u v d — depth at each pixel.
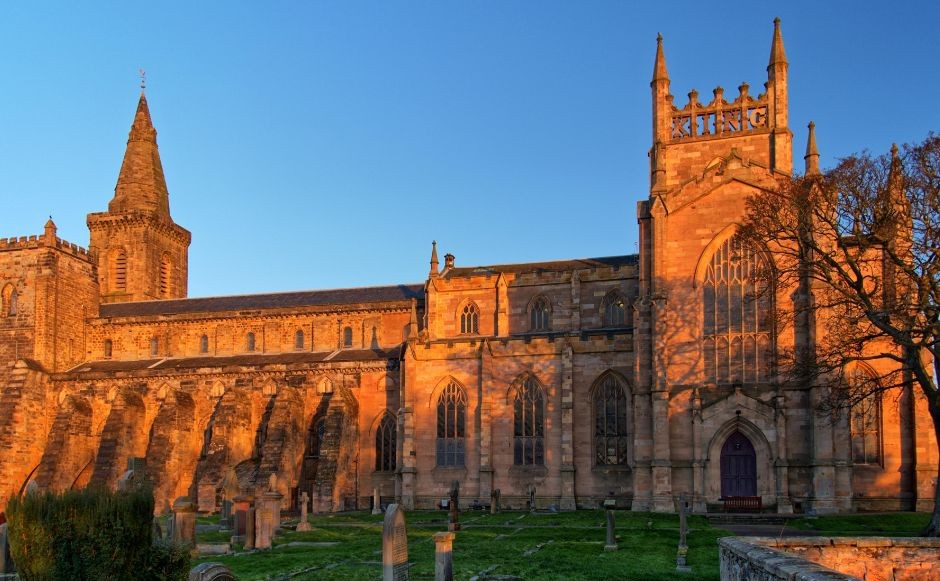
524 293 95.81
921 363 54.78
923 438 72.25
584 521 68.19
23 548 28.31
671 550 49.44
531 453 85.06
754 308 76.06
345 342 107.50
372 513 84.25
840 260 71.62
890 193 55.53
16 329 111.38
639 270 83.25
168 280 135.88
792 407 72.75
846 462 70.25
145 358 114.62
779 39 81.06
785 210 63.44
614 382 83.69
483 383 86.75
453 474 87.12
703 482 73.44
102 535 28.12
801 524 63.22
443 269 106.44
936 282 53.38
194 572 28.25
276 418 94.88
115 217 130.25
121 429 100.94
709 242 77.75
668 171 82.12
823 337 69.00
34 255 112.62
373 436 96.31
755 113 81.06
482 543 54.56
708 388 75.69
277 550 53.50
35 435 106.62
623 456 82.25
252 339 111.19
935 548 33.00
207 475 93.56
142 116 137.50
